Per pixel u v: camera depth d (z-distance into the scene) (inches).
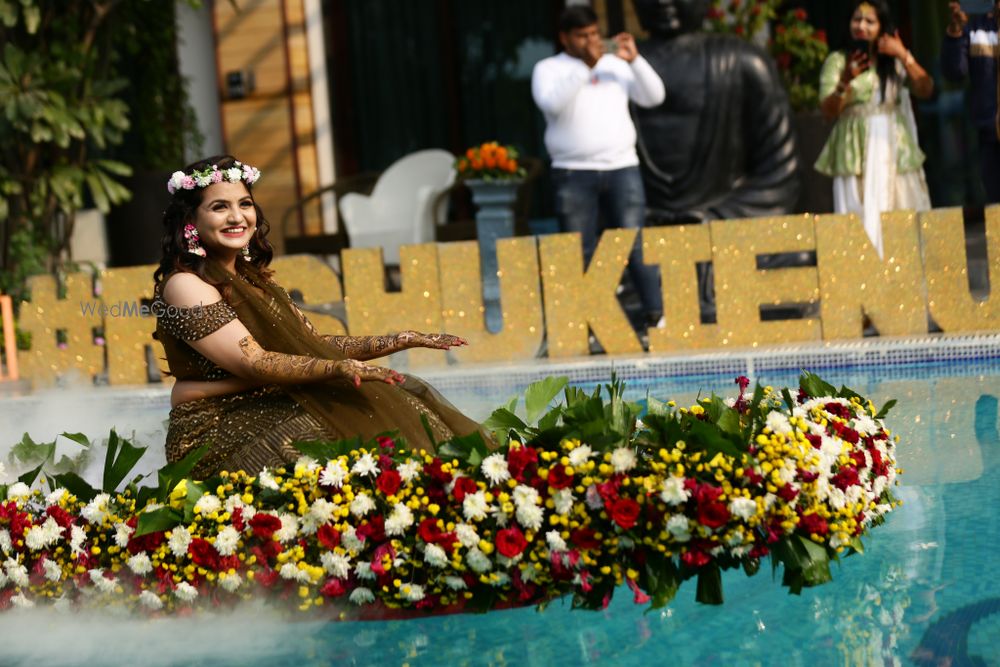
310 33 407.5
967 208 383.2
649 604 111.0
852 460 107.5
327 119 411.8
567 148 269.3
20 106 308.8
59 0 329.7
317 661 101.4
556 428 105.2
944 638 97.1
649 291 265.6
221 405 127.5
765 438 102.4
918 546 122.6
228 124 412.8
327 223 417.1
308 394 125.0
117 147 382.0
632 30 389.7
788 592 112.6
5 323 268.1
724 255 250.4
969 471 150.8
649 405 108.7
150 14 377.7
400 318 261.3
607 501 99.2
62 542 114.0
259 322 127.1
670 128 287.1
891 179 263.0
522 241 255.9
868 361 233.8
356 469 106.4
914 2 391.9
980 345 230.5
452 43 434.0
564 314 255.6
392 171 386.3
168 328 126.6
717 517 97.4
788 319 271.0
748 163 290.7
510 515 102.7
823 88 265.9
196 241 127.8
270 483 109.2
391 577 105.5
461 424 132.8
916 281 246.1
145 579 111.0
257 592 108.8
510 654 100.6
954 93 391.5
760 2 346.3
